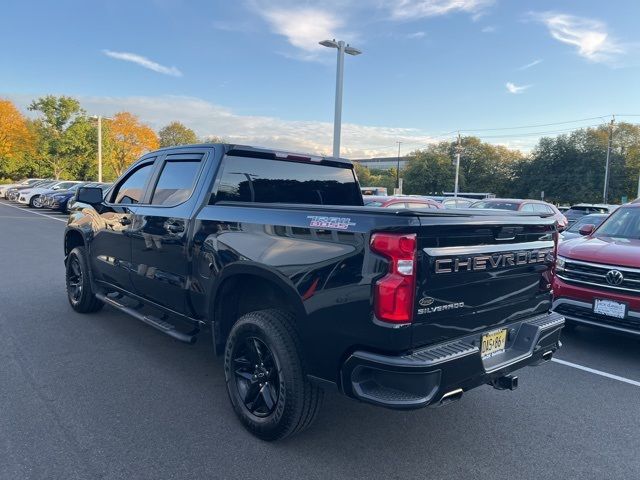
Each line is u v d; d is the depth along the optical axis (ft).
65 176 190.80
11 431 10.89
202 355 16.19
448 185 249.34
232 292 12.33
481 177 250.98
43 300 22.47
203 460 10.04
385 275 8.59
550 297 12.21
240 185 13.58
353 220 9.16
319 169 15.80
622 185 202.49
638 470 10.29
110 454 10.12
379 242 8.65
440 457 10.56
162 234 14.07
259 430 10.81
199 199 13.06
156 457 10.08
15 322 19.01
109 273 17.48
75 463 9.74
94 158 180.96
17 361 15.08
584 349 18.70
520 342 11.08
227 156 13.30
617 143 209.36
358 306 8.89
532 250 11.07
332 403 13.21
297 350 10.26
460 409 13.05
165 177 14.93
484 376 9.67
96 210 18.15
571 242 20.18
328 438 11.21
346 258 9.12
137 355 15.93
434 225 8.72
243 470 9.76
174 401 12.73
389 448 10.87
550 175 218.59
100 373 14.38
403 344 8.61
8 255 35.76
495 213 10.34
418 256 8.61
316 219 9.88
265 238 10.81
